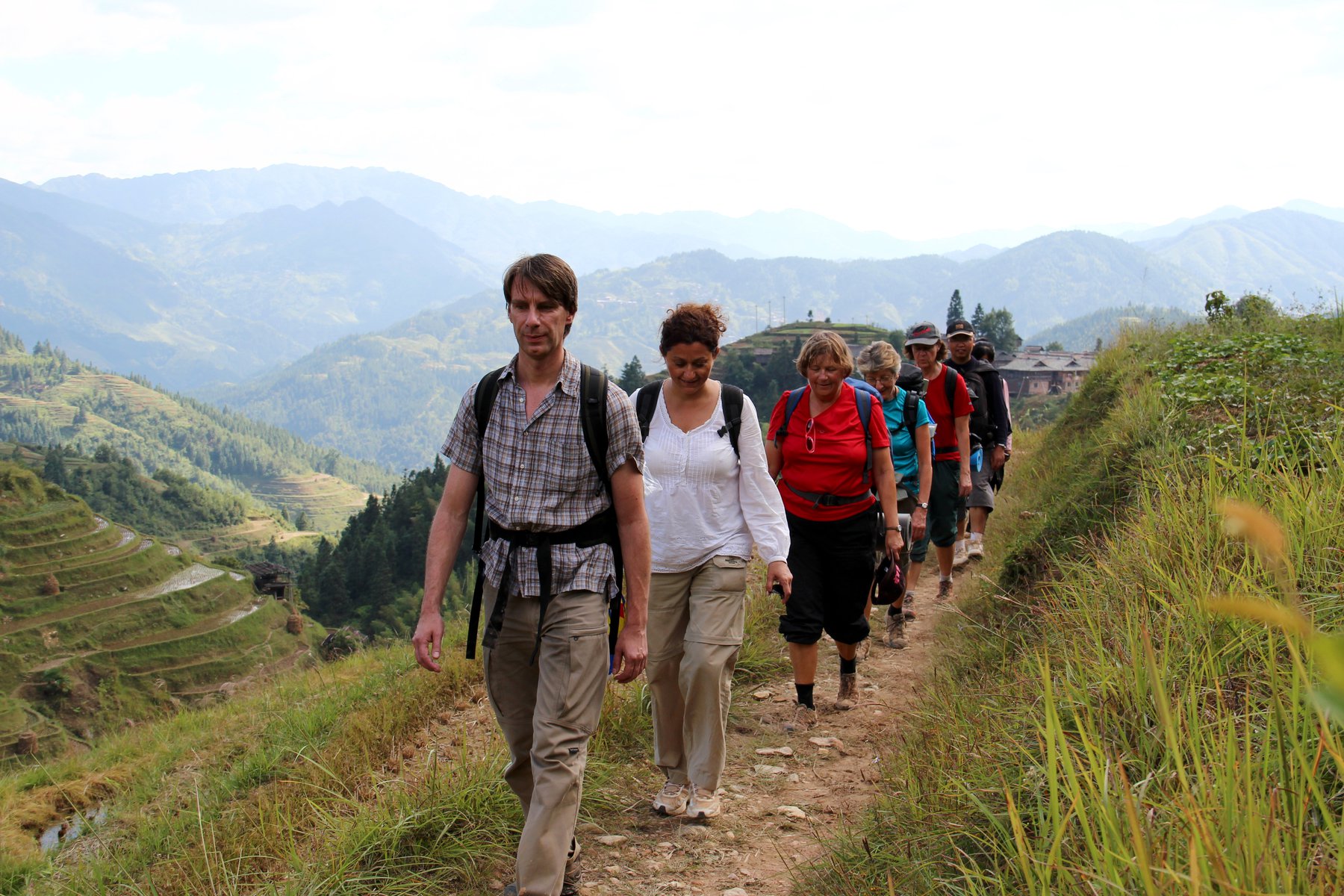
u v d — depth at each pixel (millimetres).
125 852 5578
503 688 3395
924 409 6828
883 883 3031
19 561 105500
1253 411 5438
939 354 7664
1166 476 4852
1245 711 2578
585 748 3268
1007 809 2875
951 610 6902
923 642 6918
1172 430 6004
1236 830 1810
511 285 3246
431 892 3561
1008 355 159125
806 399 5293
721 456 4262
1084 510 6000
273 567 114938
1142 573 3877
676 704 4352
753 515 4336
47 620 97062
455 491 3375
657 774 4750
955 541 8055
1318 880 1731
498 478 3299
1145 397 7203
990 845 2861
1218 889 1669
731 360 167375
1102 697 3002
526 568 3244
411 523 122438
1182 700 2607
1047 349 170375
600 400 3264
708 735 4184
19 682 86688
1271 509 3516
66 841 7344
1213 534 3705
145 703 88062
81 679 89188
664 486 4289
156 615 100000
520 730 3443
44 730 81938
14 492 116625
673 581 4320
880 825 3527
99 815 8031
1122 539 4508
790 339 183375
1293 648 1884
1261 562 2820
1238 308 12336
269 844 4430
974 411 8672
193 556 119688
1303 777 1874
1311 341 7844
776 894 3502
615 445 3277
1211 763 2131
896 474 6891
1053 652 3896
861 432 5211
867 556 5309
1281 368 6629
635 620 3334
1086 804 2436
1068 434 11141
